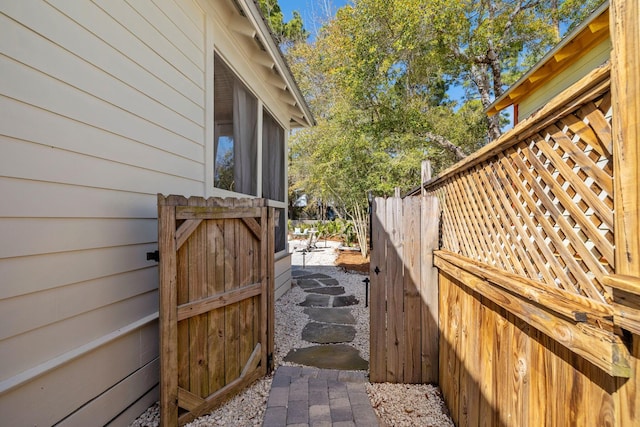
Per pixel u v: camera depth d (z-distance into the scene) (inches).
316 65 514.6
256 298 100.4
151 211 89.4
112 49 75.5
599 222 33.0
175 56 100.4
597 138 32.9
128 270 80.7
